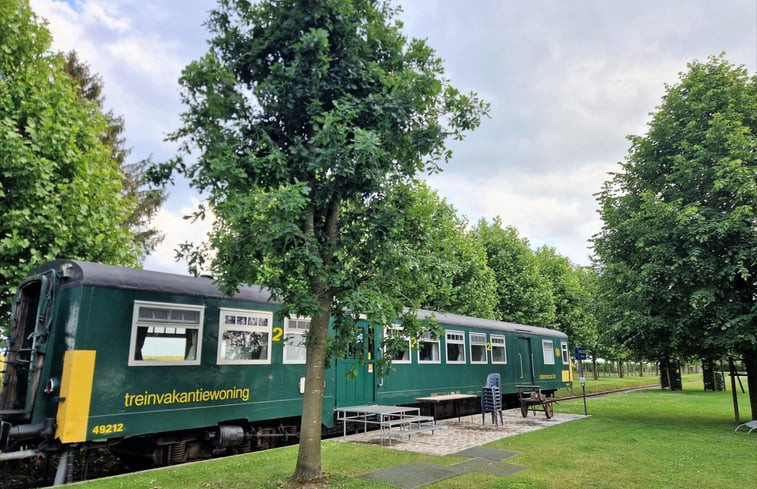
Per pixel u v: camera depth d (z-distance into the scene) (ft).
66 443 22.58
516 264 94.27
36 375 23.56
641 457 27.99
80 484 21.42
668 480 22.81
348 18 23.29
